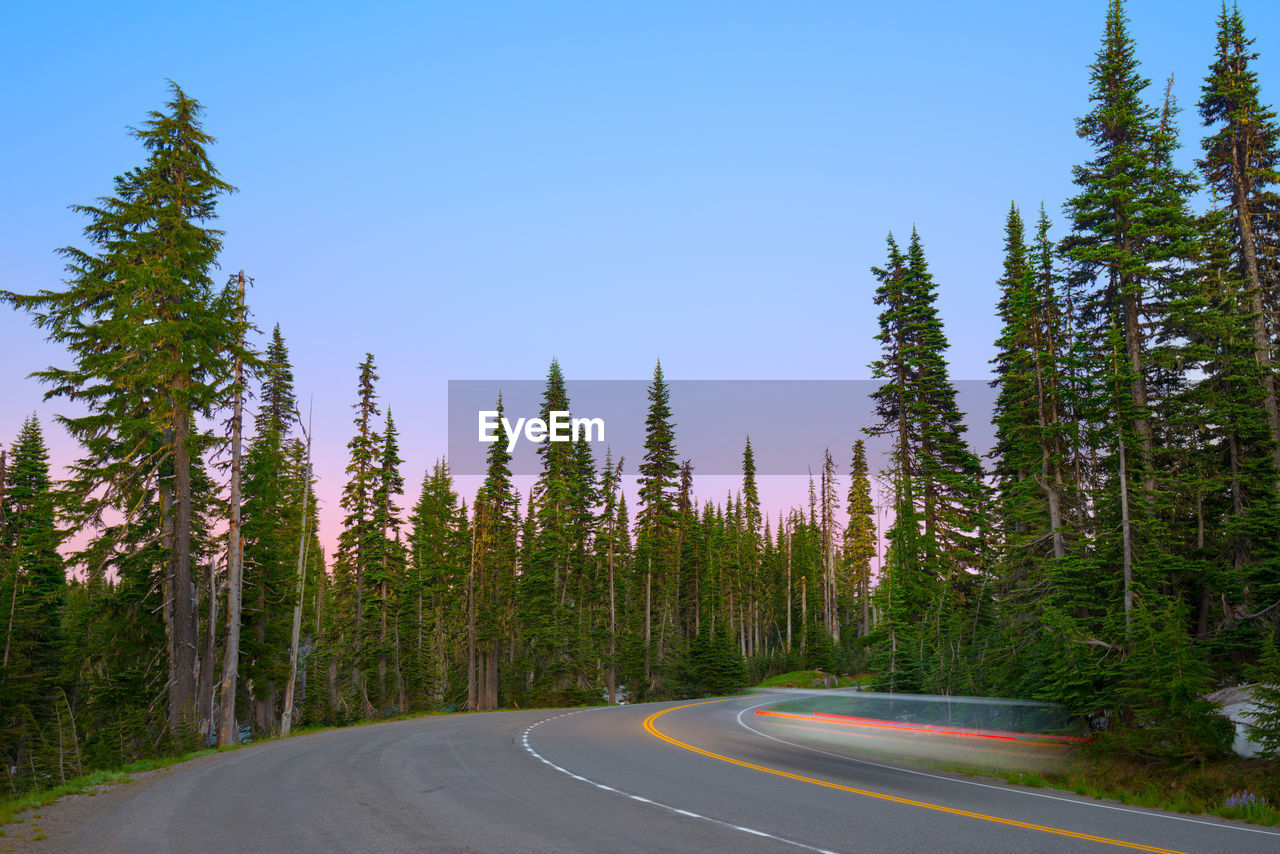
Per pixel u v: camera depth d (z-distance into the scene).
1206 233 27.47
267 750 19.06
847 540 69.88
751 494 84.69
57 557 27.75
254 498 31.91
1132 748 17.50
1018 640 24.09
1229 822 11.21
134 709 25.12
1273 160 28.11
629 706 38.88
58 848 8.44
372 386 47.06
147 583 25.17
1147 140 25.50
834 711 29.41
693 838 8.88
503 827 9.38
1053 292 29.44
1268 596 22.94
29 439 39.12
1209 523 27.36
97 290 23.64
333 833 9.05
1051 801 12.38
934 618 32.25
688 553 73.31
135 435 24.38
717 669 62.09
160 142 25.34
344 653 45.34
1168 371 27.11
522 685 55.41
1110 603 21.98
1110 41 26.02
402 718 32.94
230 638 26.00
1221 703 17.20
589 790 12.27
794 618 92.19
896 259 39.03
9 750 30.84
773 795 12.03
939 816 10.52
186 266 24.98
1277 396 27.03
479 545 52.53
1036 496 27.47
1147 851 8.66
